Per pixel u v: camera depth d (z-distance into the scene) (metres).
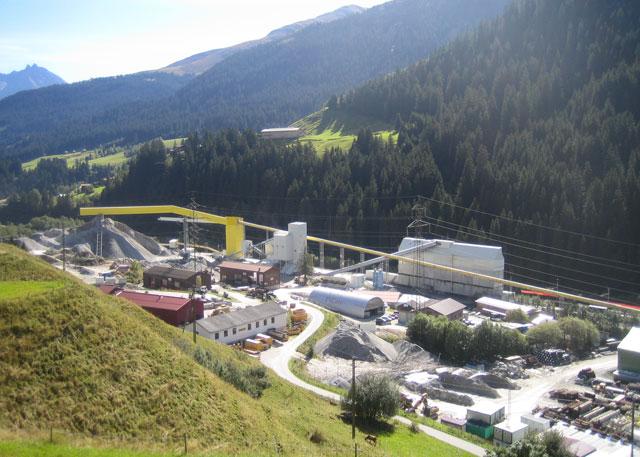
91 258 111.62
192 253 136.00
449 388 60.69
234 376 41.38
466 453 43.47
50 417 26.55
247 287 97.12
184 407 30.88
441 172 154.50
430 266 101.31
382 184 151.00
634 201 113.69
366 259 140.62
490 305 90.12
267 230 134.00
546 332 72.06
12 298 32.56
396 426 46.66
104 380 29.95
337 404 49.41
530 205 125.75
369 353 66.94
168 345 36.12
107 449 25.42
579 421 50.81
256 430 32.22
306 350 67.50
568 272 113.62
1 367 28.03
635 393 58.44
